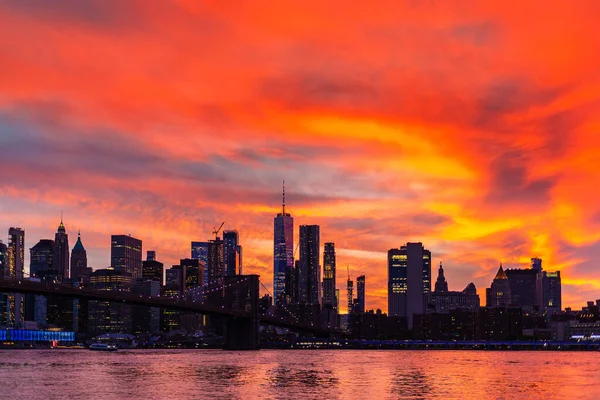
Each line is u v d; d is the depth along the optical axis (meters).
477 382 185.88
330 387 169.00
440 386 173.25
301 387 168.75
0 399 145.00
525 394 157.50
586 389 168.38
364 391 160.12
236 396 150.12
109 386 169.62
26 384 174.75
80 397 147.75
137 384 174.75
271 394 153.88
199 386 170.12
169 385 172.50
